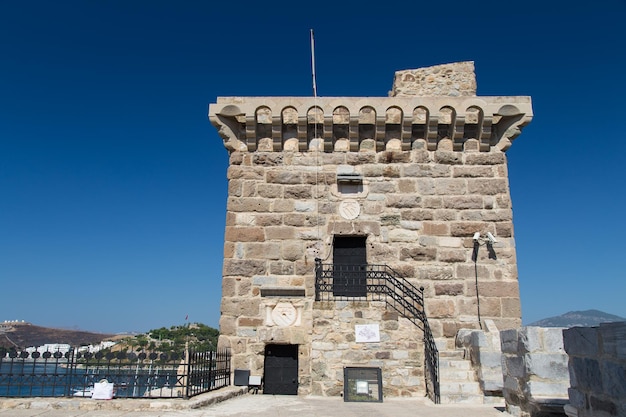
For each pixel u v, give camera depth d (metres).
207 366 12.25
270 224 15.52
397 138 16.36
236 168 15.92
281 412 10.20
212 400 10.99
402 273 15.22
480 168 16.08
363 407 11.27
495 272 15.27
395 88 17.72
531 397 8.38
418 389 13.29
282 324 14.70
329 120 15.86
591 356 6.10
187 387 10.45
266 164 16.00
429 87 17.48
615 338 5.50
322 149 16.17
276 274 15.13
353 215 15.65
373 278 14.57
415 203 15.77
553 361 8.52
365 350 13.56
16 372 10.27
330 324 13.75
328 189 15.85
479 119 16.08
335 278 14.95
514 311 14.98
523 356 8.83
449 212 15.72
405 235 15.51
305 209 15.67
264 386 14.47
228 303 14.86
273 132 15.96
